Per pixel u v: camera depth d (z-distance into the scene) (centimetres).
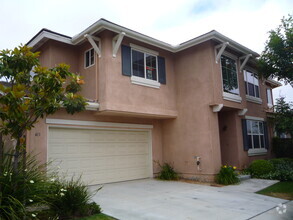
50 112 563
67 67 598
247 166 1297
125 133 1151
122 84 1009
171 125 1252
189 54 1211
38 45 1136
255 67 1530
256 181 1099
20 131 526
